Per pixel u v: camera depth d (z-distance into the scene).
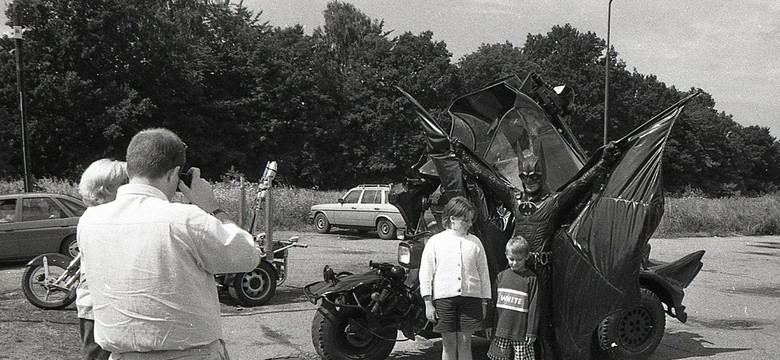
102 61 46.38
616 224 5.65
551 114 6.59
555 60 70.75
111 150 44.09
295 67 57.66
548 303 5.75
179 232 2.47
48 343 7.07
